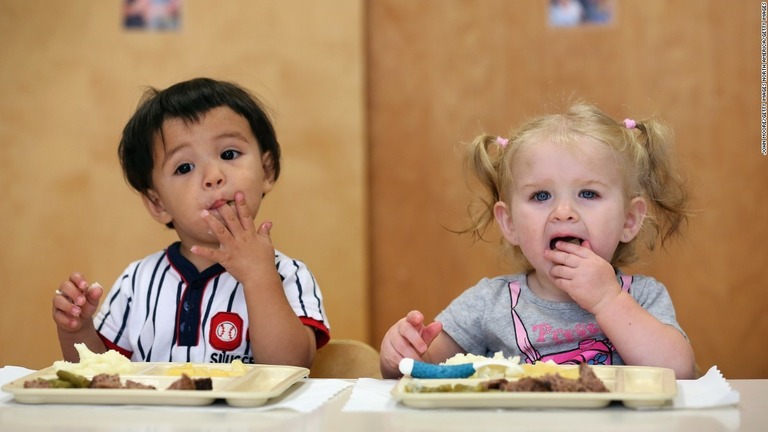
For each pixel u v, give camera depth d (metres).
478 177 2.83
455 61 5.11
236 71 5.07
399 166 5.15
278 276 2.46
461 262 5.09
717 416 1.59
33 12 5.12
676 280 5.01
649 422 1.54
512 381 1.74
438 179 5.12
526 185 2.45
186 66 5.09
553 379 1.71
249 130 2.71
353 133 5.02
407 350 2.19
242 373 1.96
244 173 2.63
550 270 2.40
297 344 2.44
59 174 5.14
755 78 4.93
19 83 5.13
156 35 5.10
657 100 4.98
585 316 2.46
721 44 4.94
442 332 2.58
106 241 5.13
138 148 2.73
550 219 2.41
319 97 5.04
